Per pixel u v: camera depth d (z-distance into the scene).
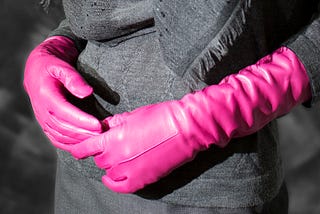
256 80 0.92
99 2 0.96
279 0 0.96
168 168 0.92
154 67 0.96
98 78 1.03
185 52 0.87
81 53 1.11
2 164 2.55
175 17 0.86
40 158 2.59
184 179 0.96
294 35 0.99
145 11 0.92
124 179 0.94
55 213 1.18
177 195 0.97
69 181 1.11
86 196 1.08
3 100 2.78
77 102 1.05
